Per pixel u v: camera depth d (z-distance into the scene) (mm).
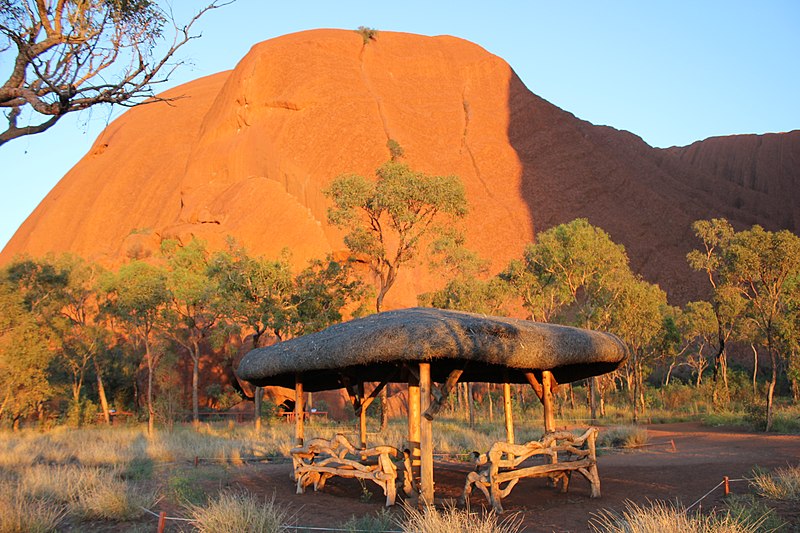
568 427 25906
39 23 6480
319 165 75562
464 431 21547
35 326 31188
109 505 8711
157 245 62562
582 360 9797
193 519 8172
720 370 37156
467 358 8258
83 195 99500
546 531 7496
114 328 43219
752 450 15359
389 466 9297
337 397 37812
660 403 39094
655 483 10578
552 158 85625
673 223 81812
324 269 30938
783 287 24188
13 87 6352
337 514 8805
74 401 34719
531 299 31719
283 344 11102
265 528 7504
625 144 99188
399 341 8242
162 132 103375
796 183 105875
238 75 88625
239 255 29094
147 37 6660
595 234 30562
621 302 29828
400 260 26984
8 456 14766
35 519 7957
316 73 85750
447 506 9039
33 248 95062
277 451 16844
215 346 31031
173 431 25891
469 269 30562
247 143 79938
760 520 6824
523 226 76750
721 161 115875
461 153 85812
